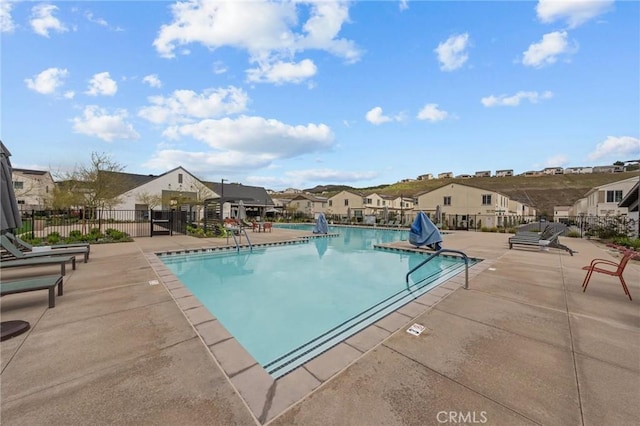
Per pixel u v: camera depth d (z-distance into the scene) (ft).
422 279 23.73
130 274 19.19
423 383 7.29
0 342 9.27
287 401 6.56
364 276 25.20
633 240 35.65
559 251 33.06
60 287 14.17
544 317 11.96
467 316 12.05
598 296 14.98
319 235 57.11
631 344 9.50
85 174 56.65
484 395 6.80
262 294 20.02
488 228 72.38
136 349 8.95
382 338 9.92
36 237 37.86
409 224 98.78
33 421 5.82
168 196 105.60
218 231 51.47
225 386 7.10
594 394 6.82
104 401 6.47
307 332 13.85
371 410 6.25
